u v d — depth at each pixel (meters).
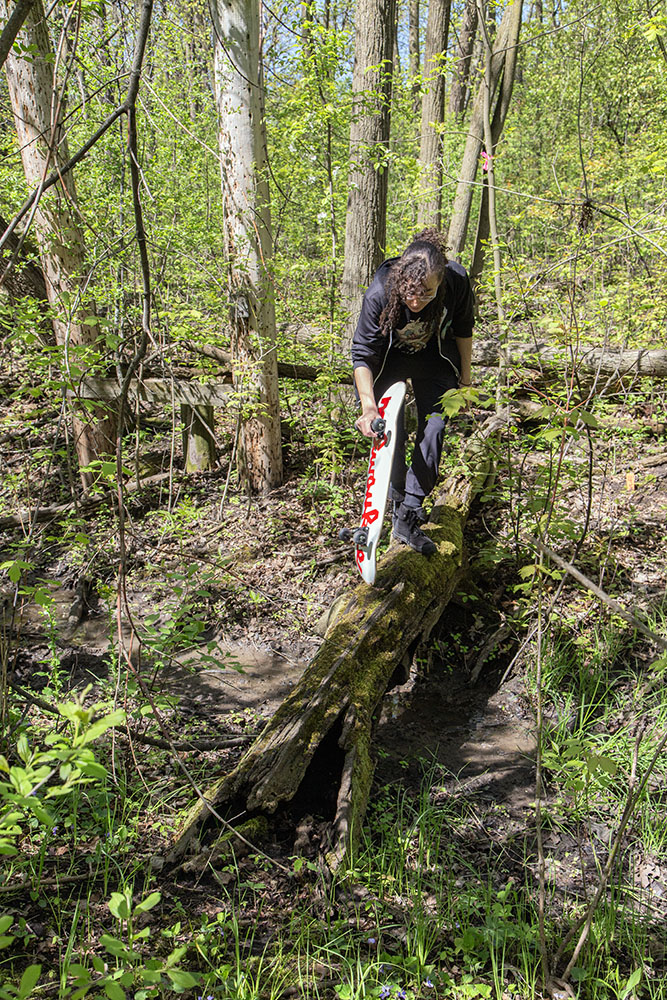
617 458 6.06
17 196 5.65
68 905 2.62
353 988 2.32
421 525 4.80
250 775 3.02
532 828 3.22
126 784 3.24
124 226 5.61
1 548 4.02
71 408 3.32
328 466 5.85
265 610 4.80
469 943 2.43
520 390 6.30
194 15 7.51
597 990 2.40
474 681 4.30
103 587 3.90
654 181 6.66
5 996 1.84
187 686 4.17
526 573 2.50
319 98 5.76
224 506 5.90
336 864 2.79
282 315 7.02
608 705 3.89
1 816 1.78
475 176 8.54
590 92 10.45
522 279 5.70
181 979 1.70
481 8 5.96
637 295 6.29
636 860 3.03
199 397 6.08
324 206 6.47
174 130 7.11
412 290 3.47
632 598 4.55
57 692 3.71
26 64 5.18
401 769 3.61
